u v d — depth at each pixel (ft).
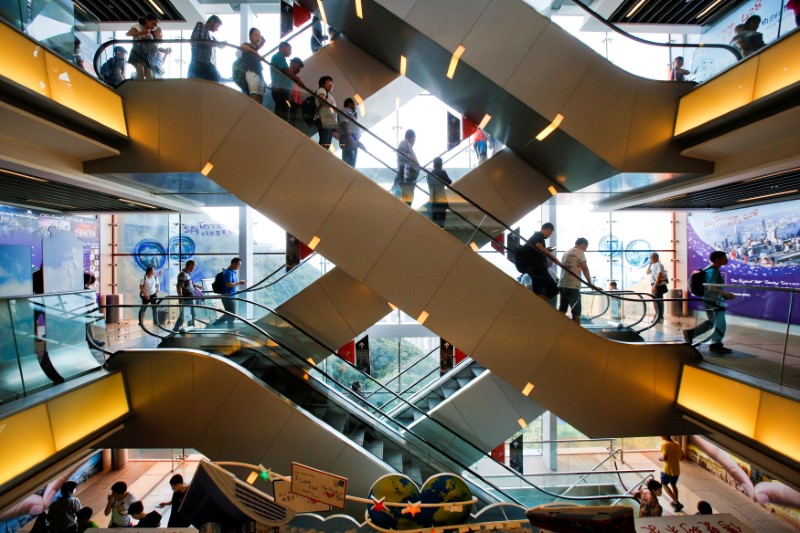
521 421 31.32
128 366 23.62
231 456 23.24
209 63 23.36
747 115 19.34
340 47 33.99
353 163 24.13
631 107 24.00
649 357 24.22
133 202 32.35
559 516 8.18
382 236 23.04
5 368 17.62
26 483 16.63
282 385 25.93
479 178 33.12
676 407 24.31
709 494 38.37
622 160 24.11
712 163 24.35
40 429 17.51
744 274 40.24
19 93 16.28
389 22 26.07
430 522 11.71
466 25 24.29
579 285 24.72
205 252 48.88
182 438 23.56
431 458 22.71
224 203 38.70
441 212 24.23
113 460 43.47
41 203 33.06
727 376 20.81
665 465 33.81
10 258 32.81
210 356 23.73
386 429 24.43
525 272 23.71
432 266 23.04
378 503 11.75
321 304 31.42
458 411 31.24
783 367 19.16
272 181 23.11
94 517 34.32
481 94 26.78
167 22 38.32
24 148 19.54
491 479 25.44
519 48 24.12
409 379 45.57
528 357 23.47
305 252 43.98
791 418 17.35
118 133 21.91
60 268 39.24
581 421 23.97
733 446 20.30
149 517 23.06
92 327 23.99
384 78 34.30
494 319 23.22
